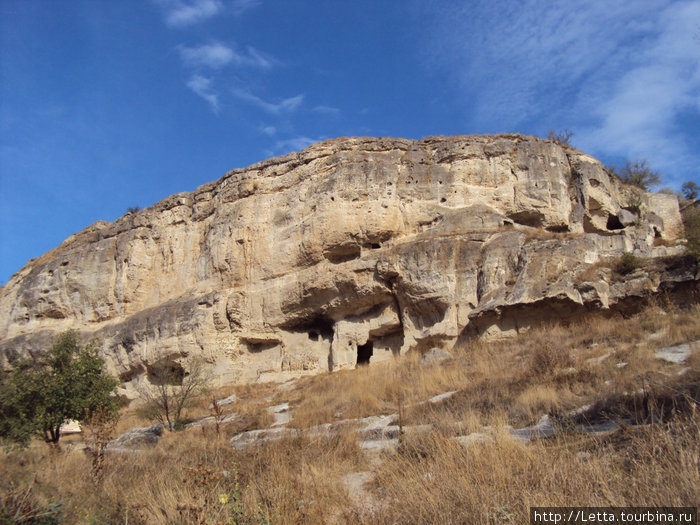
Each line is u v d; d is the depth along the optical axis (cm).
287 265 3356
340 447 1349
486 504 880
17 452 1795
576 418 1312
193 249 3988
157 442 1922
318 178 3425
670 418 1080
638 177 4375
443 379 2086
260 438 1766
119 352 3797
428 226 3161
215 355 3381
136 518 1020
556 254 2547
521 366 1972
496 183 3262
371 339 3080
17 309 4662
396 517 913
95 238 4550
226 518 930
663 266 2408
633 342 1923
